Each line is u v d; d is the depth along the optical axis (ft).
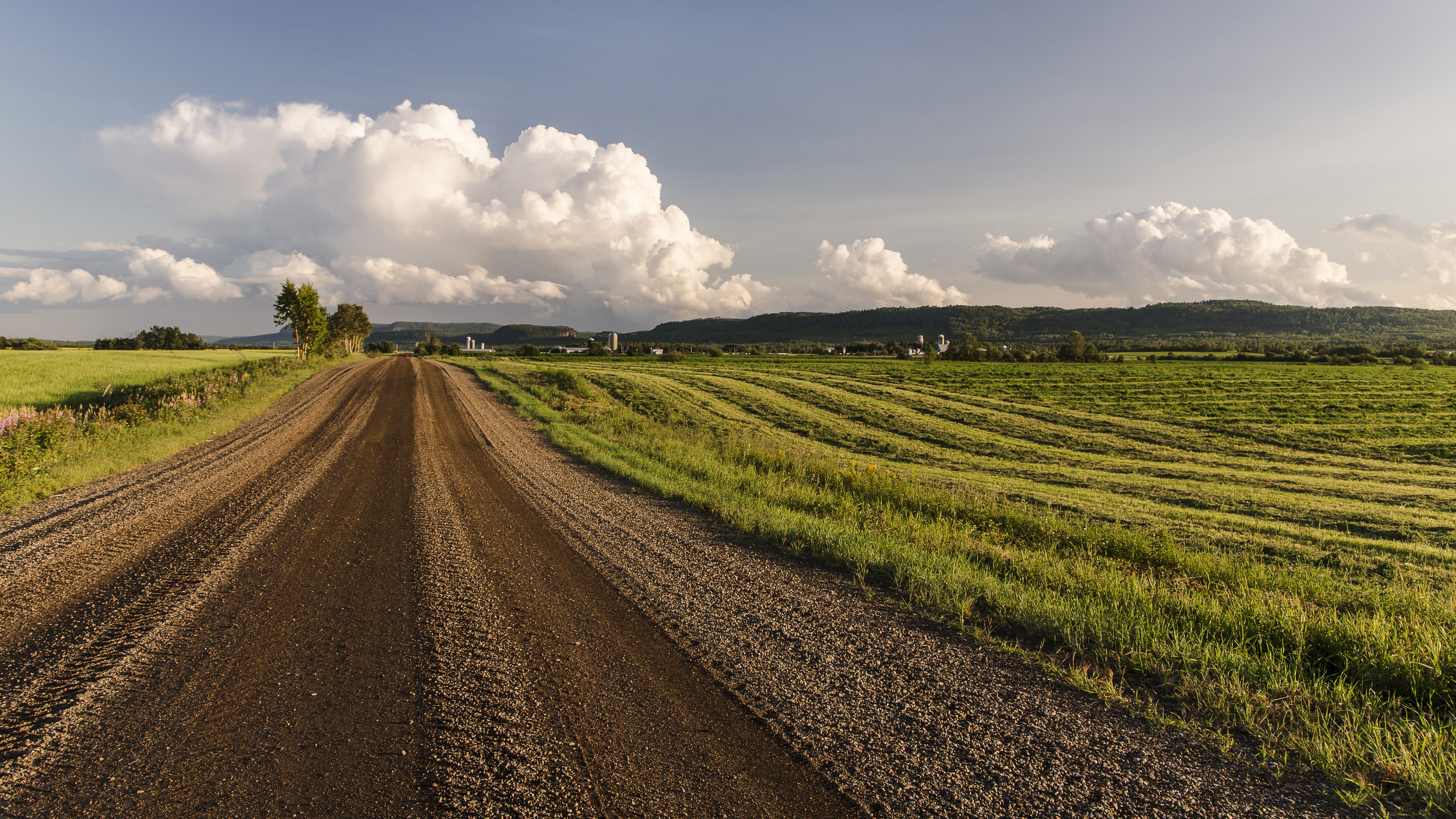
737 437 78.38
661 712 11.84
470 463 43.42
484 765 10.12
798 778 9.91
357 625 15.84
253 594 17.90
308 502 30.32
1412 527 42.68
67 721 11.20
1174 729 11.33
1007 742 10.87
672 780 9.82
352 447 48.98
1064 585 20.62
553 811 9.03
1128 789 9.59
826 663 14.01
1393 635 15.24
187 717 11.43
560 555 22.26
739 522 27.73
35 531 24.44
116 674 13.01
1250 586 24.30
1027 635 15.87
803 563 22.18
